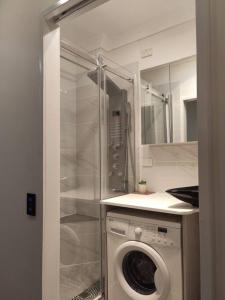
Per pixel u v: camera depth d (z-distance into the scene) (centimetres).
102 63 221
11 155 131
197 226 152
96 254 198
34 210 116
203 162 59
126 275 170
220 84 57
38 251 113
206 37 59
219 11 58
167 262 147
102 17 221
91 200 204
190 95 201
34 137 117
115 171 226
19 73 128
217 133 57
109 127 226
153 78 223
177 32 211
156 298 149
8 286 131
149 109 225
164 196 198
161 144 215
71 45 221
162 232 149
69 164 206
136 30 234
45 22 115
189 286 142
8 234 132
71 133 217
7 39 136
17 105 128
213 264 57
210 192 58
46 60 115
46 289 110
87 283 192
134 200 182
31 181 118
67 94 216
